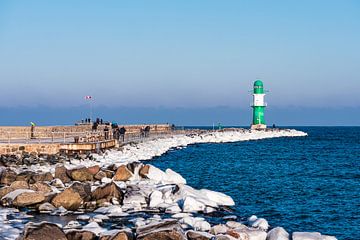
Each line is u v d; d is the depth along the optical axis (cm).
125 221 1844
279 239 1536
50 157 3791
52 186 2350
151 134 8138
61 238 1387
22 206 2002
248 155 6081
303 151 7069
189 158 5412
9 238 1486
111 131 5412
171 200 2186
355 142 10144
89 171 2727
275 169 4372
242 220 1992
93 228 1603
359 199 2677
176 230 1417
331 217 2200
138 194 2212
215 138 9431
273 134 11731
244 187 3116
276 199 2639
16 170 2922
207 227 1686
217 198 2344
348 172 4166
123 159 4116
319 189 3064
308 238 1538
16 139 4744
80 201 2030
